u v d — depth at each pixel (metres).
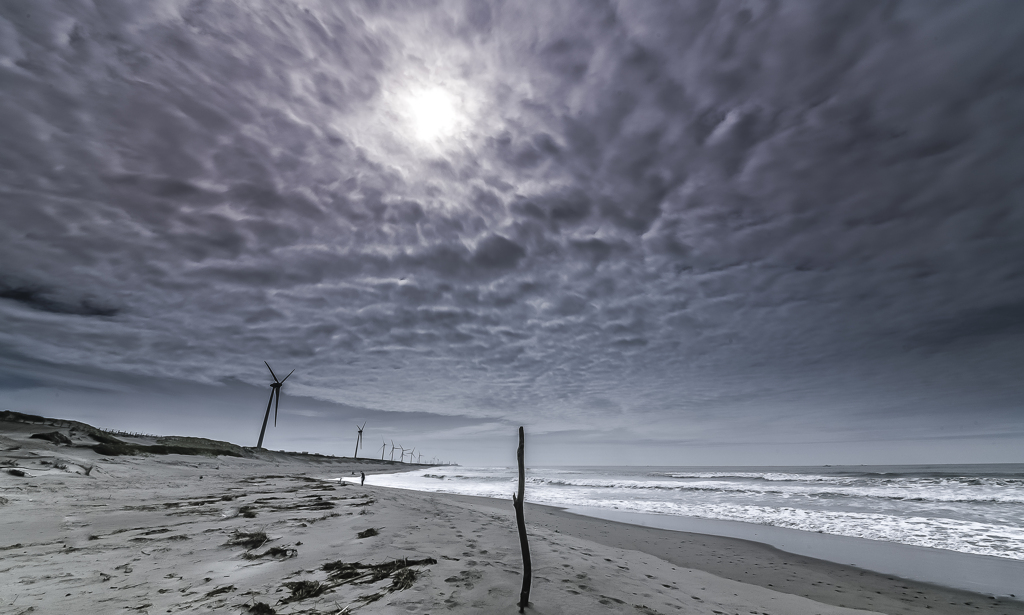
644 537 13.84
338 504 11.71
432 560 6.20
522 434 5.29
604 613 4.78
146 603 4.26
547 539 9.59
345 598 4.58
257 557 6.06
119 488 14.05
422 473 89.19
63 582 4.82
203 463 35.03
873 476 47.88
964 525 16.33
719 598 6.89
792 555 11.72
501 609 4.52
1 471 14.09
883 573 10.03
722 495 29.52
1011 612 7.63
